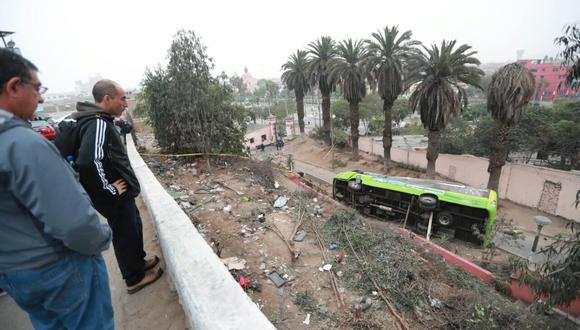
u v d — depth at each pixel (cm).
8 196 102
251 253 541
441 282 552
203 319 118
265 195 846
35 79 114
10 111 107
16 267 109
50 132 593
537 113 2086
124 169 222
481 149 2114
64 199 105
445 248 956
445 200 1031
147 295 233
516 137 1952
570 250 455
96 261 137
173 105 996
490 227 969
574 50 492
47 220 103
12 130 100
